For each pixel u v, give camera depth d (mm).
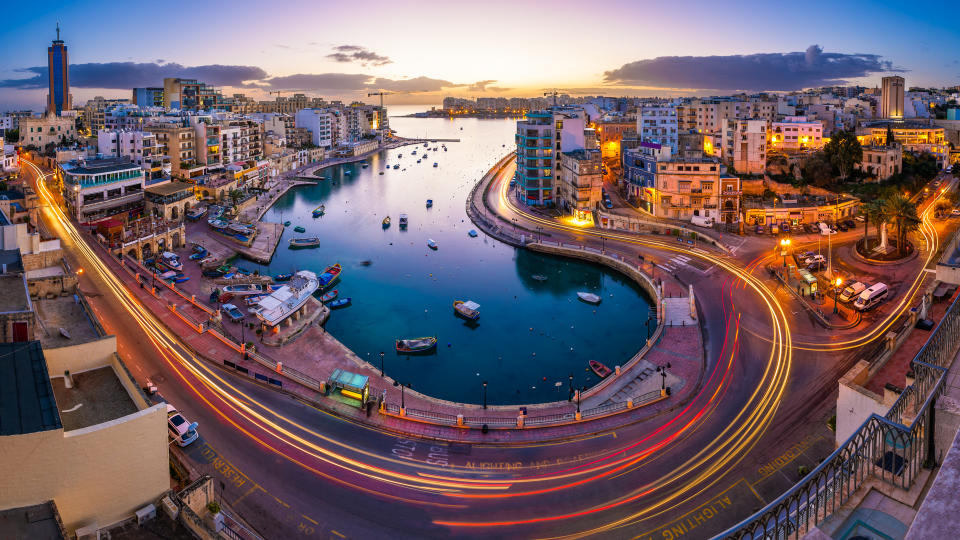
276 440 58750
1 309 44656
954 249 65500
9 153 167500
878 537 17672
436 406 69375
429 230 161875
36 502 33250
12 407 34156
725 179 140125
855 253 115250
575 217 158750
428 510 49812
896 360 51938
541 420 63594
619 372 76688
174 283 104438
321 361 80500
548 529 47594
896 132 186250
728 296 99875
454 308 107188
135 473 36281
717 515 48781
